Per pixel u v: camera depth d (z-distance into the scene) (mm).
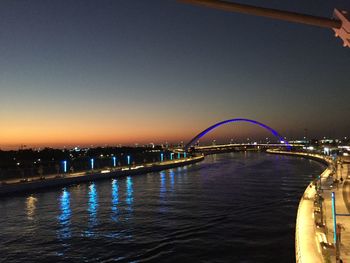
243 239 23797
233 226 27547
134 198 46344
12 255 22328
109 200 45219
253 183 60000
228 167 110375
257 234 24938
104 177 76562
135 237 25438
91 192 54594
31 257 21844
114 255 21594
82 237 26188
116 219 32312
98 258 21188
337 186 27266
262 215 31516
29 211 38250
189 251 21641
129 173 87375
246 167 108250
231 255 20641
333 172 38031
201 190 52438
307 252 11289
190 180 70312
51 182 60719
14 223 32031
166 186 60625
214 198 43312
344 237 12703
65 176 68188
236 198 42625
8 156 122312
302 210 18703
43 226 30484
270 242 22875
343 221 15289
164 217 32188
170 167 115062
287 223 28000
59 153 139625
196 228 27328
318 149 189750
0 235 27516
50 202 44781
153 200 43719
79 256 21719
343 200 21094
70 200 46156
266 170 91562
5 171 65750
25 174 71188
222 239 23953
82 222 31609
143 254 21500
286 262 19250
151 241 24172
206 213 33344
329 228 13961
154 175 87000
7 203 44438
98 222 31297
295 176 71938
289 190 48750
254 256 20328
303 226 15008
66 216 34844
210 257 20422
